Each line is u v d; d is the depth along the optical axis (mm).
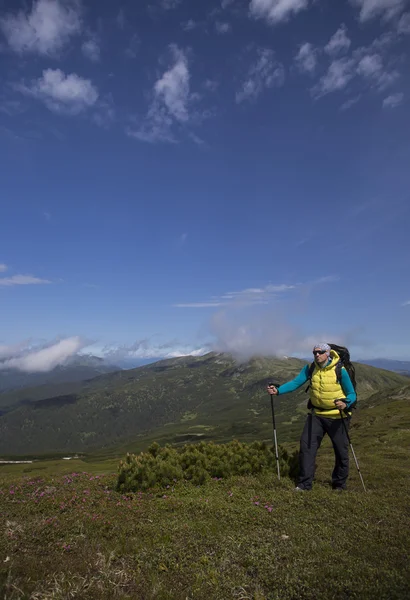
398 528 3195
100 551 2887
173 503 4184
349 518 3512
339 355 4590
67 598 2160
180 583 2447
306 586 2338
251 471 5344
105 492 4988
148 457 5598
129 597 2221
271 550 2869
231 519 3613
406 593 2191
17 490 5246
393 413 30984
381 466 6070
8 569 2471
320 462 7082
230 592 2359
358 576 2406
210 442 6184
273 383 5109
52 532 3326
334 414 4492
